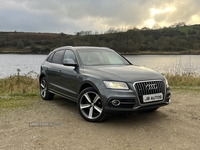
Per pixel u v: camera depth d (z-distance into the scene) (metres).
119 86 4.34
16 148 3.53
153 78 4.63
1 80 12.78
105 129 4.37
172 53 63.53
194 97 7.76
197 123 4.84
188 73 14.11
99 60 5.75
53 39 77.00
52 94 6.93
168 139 3.94
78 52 5.81
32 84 10.72
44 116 5.23
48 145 3.64
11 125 4.60
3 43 84.00
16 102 6.70
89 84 4.89
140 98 4.37
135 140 3.87
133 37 69.00
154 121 4.92
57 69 6.16
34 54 72.19
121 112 4.33
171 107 6.22
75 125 4.59
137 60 41.75
